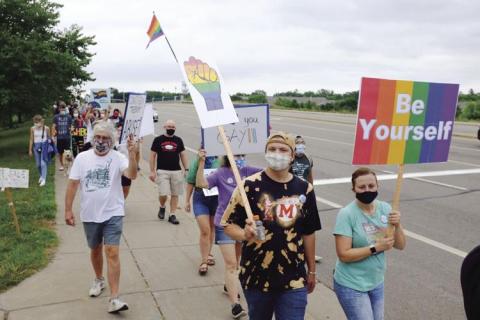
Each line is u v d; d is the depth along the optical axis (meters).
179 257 6.51
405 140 3.74
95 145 4.82
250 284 3.43
